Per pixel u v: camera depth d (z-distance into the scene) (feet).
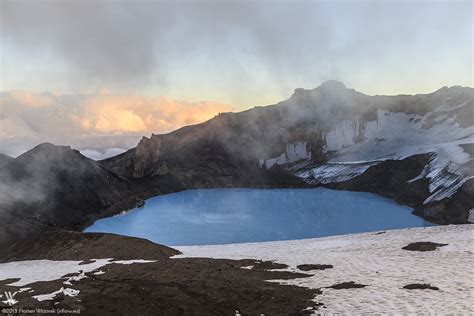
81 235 147.84
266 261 114.32
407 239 136.87
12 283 93.71
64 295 74.02
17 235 212.43
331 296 75.25
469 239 125.18
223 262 110.52
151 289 78.59
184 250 157.17
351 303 70.23
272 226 367.25
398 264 102.53
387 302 70.23
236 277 91.35
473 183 338.95
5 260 138.62
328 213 412.77
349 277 91.61
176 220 384.68
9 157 343.67
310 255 124.67
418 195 412.16
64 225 294.25
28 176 325.21
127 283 84.58
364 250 126.93
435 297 72.02
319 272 98.22
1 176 298.15
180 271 98.07
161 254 129.90
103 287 80.38
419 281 84.53
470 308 64.80
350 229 345.51
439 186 392.68
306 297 74.74
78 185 372.38
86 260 124.98
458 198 332.60
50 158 372.99
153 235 325.01
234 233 339.77
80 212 335.26
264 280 89.25
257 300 72.33
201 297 73.56
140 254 129.18
